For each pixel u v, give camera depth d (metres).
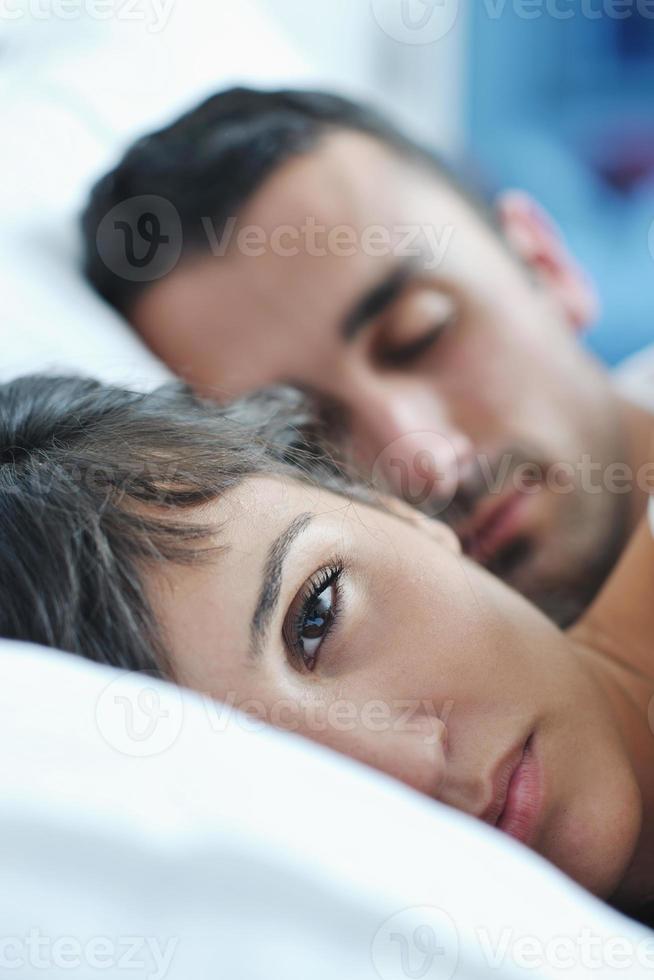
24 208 0.89
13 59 1.03
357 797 0.31
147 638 0.39
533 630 0.48
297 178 0.82
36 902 0.26
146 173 0.84
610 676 0.54
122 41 1.06
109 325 0.83
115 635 0.39
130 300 0.87
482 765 0.41
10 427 0.48
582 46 1.39
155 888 0.27
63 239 0.90
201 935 0.26
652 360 0.96
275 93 0.89
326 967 0.27
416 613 0.44
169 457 0.45
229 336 0.82
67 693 0.33
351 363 0.79
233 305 0.82
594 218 1.30
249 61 1.11
